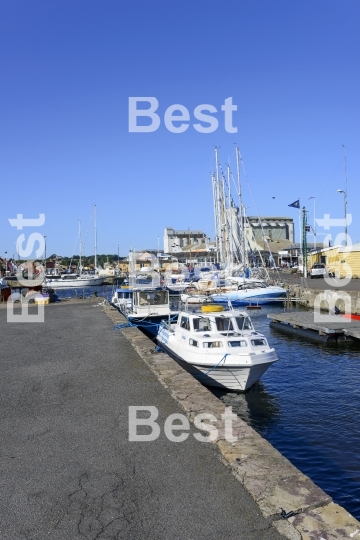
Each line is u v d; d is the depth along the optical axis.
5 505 4.61
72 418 7.26
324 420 11.38
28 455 5.83
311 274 52.06
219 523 4.19
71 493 4.82
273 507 4.37
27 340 15.99
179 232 122.25
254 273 48.53
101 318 22.70
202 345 13.55
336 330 21.28
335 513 4.28
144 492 4.80
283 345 21.17
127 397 8.37
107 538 4.02
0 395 8.76
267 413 12.03
